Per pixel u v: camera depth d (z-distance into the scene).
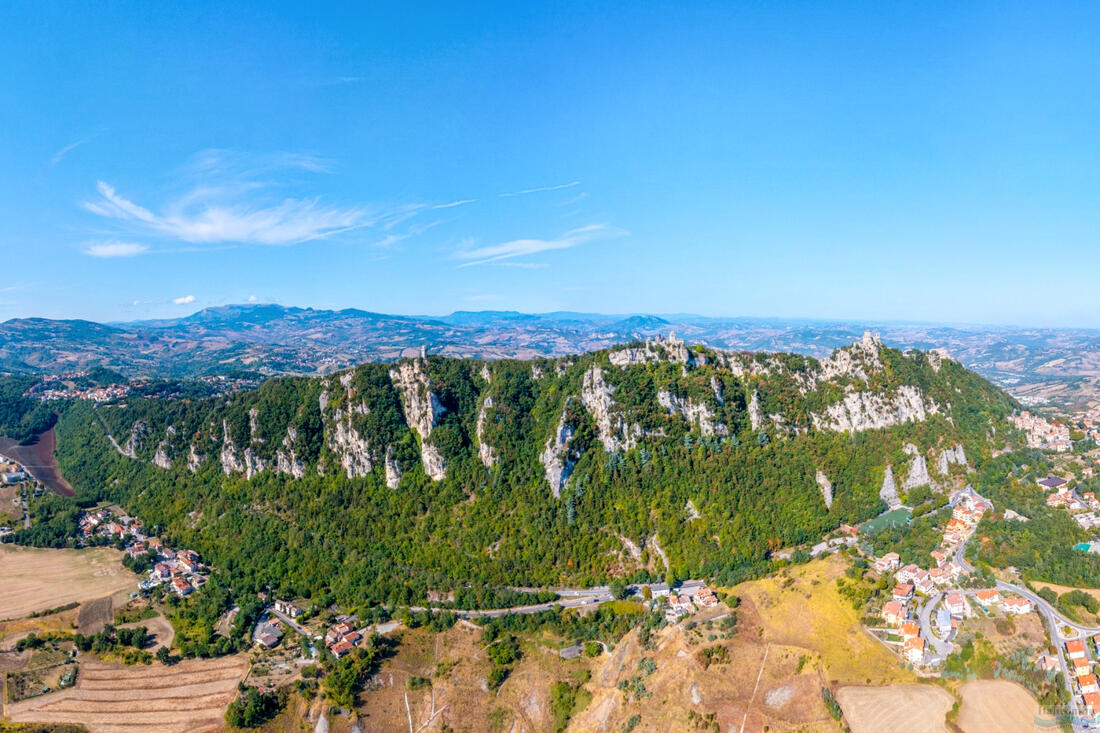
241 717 193.25
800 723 169.62
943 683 175.62
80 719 197.25
